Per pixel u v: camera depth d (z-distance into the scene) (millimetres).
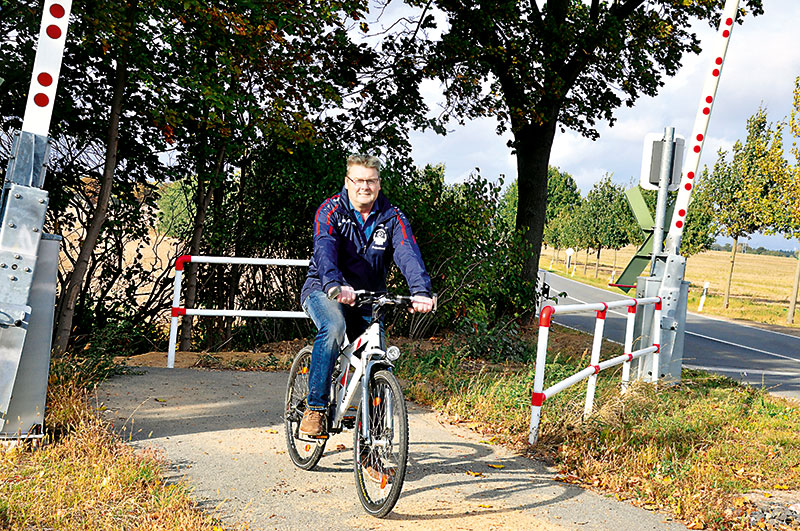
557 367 8547
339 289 4016
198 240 11578
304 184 11594
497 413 6730
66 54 10438
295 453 5043
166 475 4570
